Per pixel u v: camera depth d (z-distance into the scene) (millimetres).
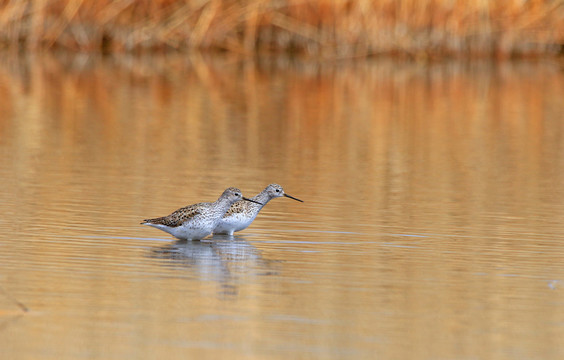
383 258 12938
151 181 18672
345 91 35656
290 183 18922
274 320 9898
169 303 10406
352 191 18234
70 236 13781
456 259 12984
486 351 9156
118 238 13820
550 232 14945
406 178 19844
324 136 25531
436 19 45312
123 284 11156
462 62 45750
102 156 21531
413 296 10977
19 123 26078
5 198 16500
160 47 45406
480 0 45031
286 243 13852
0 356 8641
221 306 10352
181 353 8852
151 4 44750
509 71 43406
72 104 30188
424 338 9469
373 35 44938
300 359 8766
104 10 44156
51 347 8891
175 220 13742
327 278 11742
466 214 16281
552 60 47781
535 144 25047
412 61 45562
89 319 9750
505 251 13539
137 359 8664
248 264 12430
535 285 11625
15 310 9977
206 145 23547
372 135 25859
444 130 27109
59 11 44156
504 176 20375
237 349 8984
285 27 44812
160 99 32031
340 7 44719
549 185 19406
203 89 34938
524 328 9875
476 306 10633
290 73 40719
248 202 14508
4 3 43438
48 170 19531
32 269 11711
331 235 14453
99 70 39562
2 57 42188
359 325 9812
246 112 29656
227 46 45625
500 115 30469
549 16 45625
